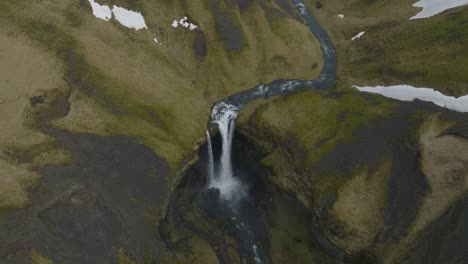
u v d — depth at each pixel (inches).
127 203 2337.6
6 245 1962.4
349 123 2765.7
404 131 2598.4
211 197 2709.2
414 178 2407.7
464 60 2942.9
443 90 2859.3
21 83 2539.4
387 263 2236.7
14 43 2669.8
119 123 2593.5
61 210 2148.1
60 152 2353.6
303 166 2628.0
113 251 2153.1
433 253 2194.9
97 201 2249.0
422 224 2287.2
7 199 2098.9
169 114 2763.3
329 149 2652.6
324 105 2938.0
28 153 2300.7
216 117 2883.9
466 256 2132.1
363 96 2967.5
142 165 2492.6
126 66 2849.4
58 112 2507.4
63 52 2731.3
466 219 2225.6
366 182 2487.7
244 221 2610.7
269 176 2733.8
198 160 2758.4
